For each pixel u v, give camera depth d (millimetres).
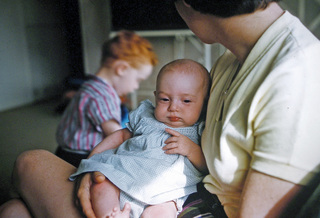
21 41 4539
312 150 629
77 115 1835
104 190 896
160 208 921
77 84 4098
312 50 671
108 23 4156
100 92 1857
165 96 1031
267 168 644
